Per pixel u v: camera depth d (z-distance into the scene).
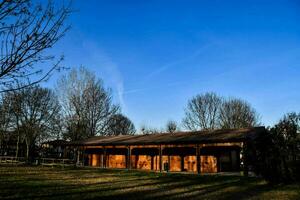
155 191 15.95
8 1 5.43
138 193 15.05
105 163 39.09
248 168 25.42
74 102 52.06
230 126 61.16
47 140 51.59
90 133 53.09
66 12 6.01
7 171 27.42
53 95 51.31
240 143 27.98
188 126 64.12
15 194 13.70
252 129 31.88
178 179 23.00
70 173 27.75
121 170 33.47
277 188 17.14
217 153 33.22
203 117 62.72
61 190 15.49
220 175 26.61
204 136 31.98
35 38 5.66
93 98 53.59
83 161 42.50
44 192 14.59
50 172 28.22
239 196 14.46
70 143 43.25
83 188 16.56
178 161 35.94
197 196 14.40
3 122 45.59
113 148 42.56
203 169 33.91
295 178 17.75
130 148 36.66
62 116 51.97
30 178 21.70
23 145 57.44
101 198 13.22
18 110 28.47
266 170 18.19
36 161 43.12
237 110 61.66
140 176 25.47
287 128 17.94
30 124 47.97
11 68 5.50
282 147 17.88
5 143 55.53
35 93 47.44
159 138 36.03
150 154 38.50
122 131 79.69
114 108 57.47
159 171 32.62
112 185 18.39
